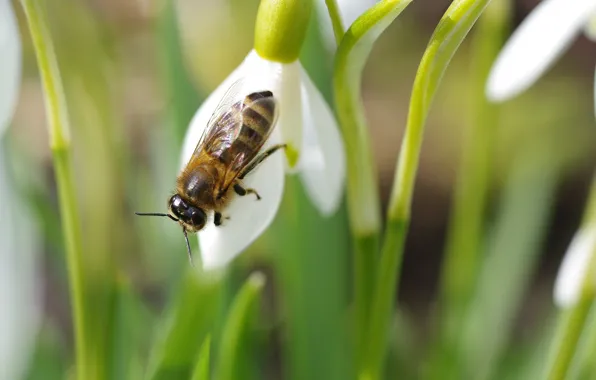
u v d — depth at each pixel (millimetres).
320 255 172
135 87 252
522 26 140
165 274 186
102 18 238
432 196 261
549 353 170
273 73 123
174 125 167
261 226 125
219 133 124
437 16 284
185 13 251
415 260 258
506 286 192
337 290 174
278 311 216
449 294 182
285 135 125
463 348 181
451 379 180
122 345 154
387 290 131
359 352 137
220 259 125
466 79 269
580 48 277
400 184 127
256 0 247
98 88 192
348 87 123
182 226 126
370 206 131
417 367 198
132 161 229
